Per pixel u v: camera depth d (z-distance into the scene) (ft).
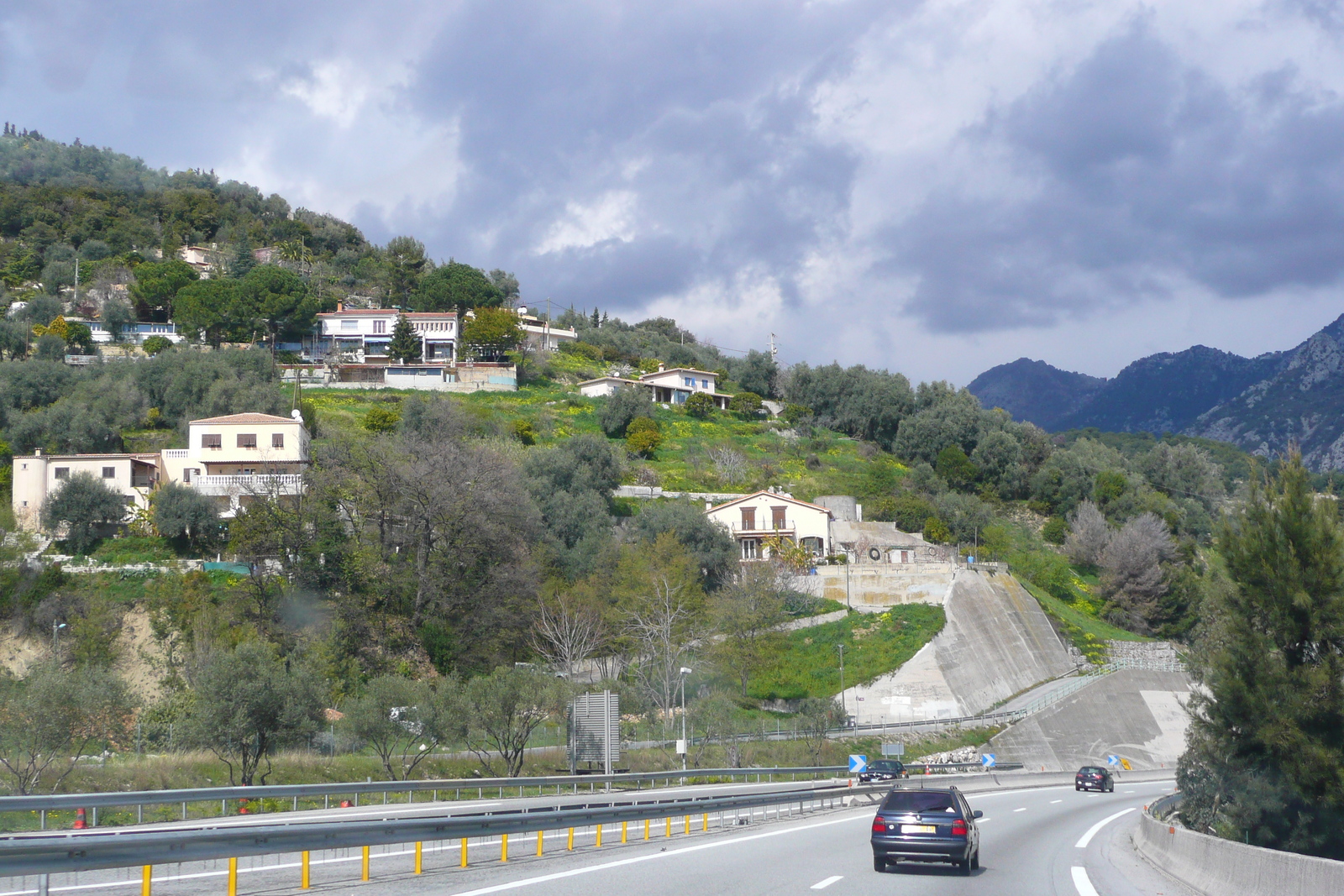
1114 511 398.21
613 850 64.95
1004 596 278.26
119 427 304.50
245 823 74.02
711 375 454.40
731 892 44.68
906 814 55.72
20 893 41.88
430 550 217.77
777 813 103.19
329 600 205.98
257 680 112.37
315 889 43.19
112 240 554.87
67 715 98.22
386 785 91.97
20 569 202.90
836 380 464.65
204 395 322.34
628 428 374.02
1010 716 235.20
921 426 428.15
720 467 359.25
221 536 238.48
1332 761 85.40
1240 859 49.60
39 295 445.78
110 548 227.61
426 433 304.09
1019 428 446.60
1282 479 97.25
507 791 118.52
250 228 637.30
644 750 161.27
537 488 271.28
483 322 420.77
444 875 49.47
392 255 623.77
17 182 612.70
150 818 87.20
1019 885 52.11
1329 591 92.07
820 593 272.10
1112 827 96.07
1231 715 93.50
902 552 297.74
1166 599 315.99
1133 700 246.88
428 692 127.85
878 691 237.04
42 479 252.42
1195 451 474.49
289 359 412.57
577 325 605.73
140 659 184.03
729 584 247.70
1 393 305.94
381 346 433.48
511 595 220.84
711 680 225.15
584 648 214.90
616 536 266.57
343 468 223.10
